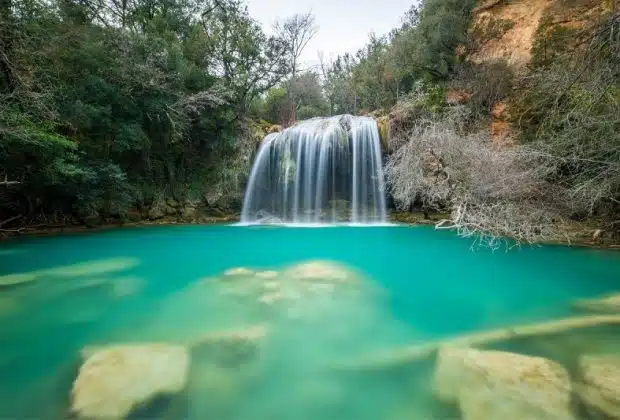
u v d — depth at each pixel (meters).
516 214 7.25
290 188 14.54
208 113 14.58
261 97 21.50
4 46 8.02
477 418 1.88
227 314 3.59
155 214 12.84
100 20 12.10
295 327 3.27
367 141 13.28
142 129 12.41
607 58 5.55
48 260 6.54
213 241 9.03
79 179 9.76
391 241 8.66
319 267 5.46
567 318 3.42
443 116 10.71
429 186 9.16
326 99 28.73
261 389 2.25
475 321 3.47
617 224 7.19
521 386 2.05
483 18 14.45
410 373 2.44
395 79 16.83
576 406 1.90
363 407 2.07
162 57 12.48
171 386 2.15
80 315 3.60
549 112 7.20
